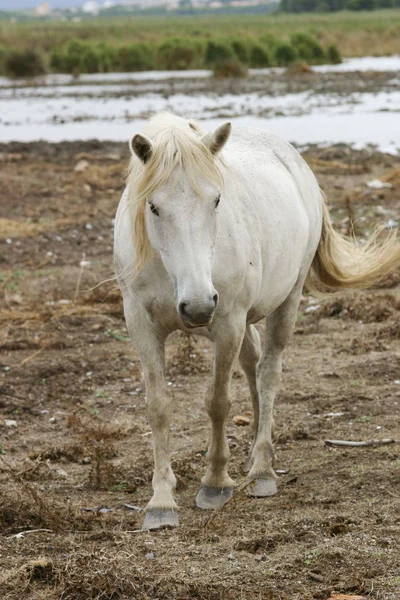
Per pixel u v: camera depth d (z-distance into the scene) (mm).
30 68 77812
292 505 8445
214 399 8453
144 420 11555
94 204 25969
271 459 9227
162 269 7812
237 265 8094
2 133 42531
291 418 11180
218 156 7902
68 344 14719
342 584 6684
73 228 22984
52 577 7008
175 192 7160
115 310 16359
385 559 7059
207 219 7246
